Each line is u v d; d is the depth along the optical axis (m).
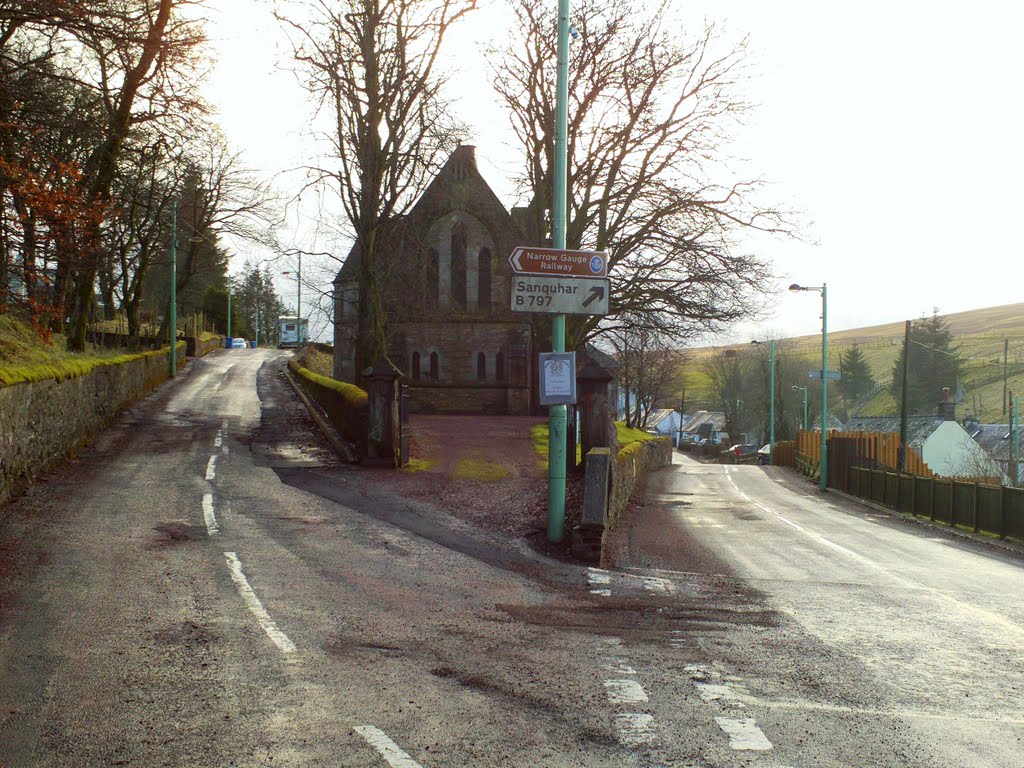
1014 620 10.11
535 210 29.75
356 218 26.77
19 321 20.75
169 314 52.53
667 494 31.36
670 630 8.59
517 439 28.45
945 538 22.98
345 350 46.56
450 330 45.44
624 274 28.59
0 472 13.57
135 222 35.44
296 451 22.80
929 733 5.69
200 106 18.89
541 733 5.42
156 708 5.68
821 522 24.92
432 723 5.53
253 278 115.50
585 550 12.80
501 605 9.32
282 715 5.61
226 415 30.73
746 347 87.56
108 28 14.62
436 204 34.03
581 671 6.82
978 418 90.19
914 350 102.38
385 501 16.20
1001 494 22.89
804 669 7.26
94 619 7.76
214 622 7.86
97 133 17.47
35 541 11.02
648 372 70.19
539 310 13.24
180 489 16.06
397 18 25.06
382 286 28.03
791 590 11.66
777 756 5.17
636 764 4.99
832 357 133.38
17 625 7.47
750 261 27.61
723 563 14.43
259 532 12.64
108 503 14.20
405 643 7.46
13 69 14.77
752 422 94.12
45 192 14.41
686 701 6.17
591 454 14.02
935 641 8.66
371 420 20.62
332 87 24.95
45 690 5.94
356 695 6.02
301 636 7.53
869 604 10.77
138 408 31.36
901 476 31.64
